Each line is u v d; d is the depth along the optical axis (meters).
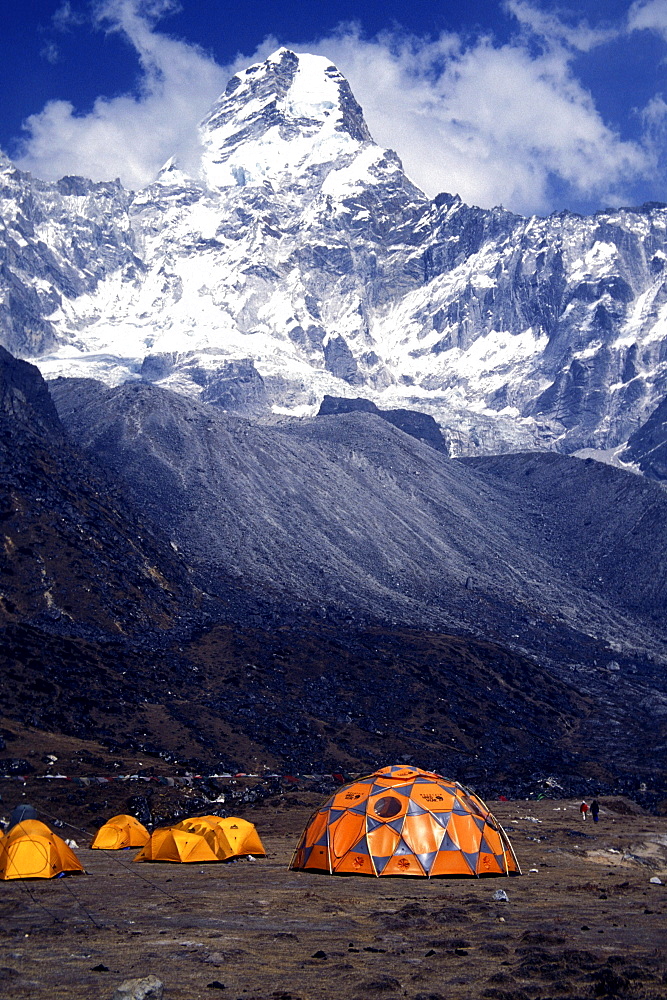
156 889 39.84
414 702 182.25
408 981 22.89
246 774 116.62
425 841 43.62
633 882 45.31
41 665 140.50
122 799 82.81
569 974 23.27
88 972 23.42
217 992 21.62
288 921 31.42
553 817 89.62
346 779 115.69
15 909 34.12
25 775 92.69
